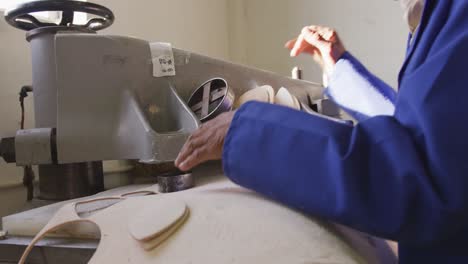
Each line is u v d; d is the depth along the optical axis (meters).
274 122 0.41
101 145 0.70
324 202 0.36
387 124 0.36
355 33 1.95
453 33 0.35
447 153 0.32
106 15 0.82
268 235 0.40
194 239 0.41
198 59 0.86
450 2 0.38
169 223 0.42
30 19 0.81
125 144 0.71
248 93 0.90
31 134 0.71
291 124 0.40
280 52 2.16
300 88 1.22
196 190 0.56
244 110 0.44
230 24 2.18
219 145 0.49
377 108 0.91
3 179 0.98
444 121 0.32
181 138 0.67
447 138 0.32
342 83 1.01
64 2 0.74
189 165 0.51
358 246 0.45
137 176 0.92
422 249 0.41
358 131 0.37
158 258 0.40
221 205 0.46
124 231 0.44
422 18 0.42
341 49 1.08
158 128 0.77
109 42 0.71
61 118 0.69
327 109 1.15
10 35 1.03
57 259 0.50
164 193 0.58
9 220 0.57
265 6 2.19
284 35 2.15
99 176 0.82
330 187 0.36
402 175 0.33
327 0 2.02
